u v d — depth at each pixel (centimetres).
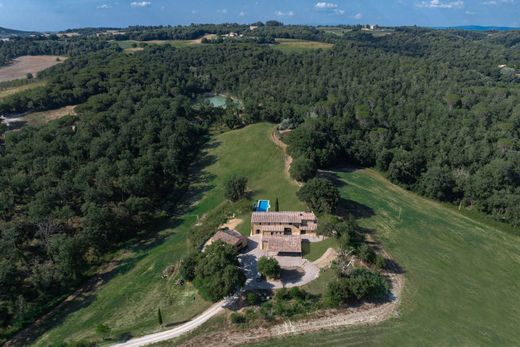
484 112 18838
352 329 7450
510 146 15550
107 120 17038
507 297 8800
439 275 9344
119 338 7388
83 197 11788
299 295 8050
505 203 12512
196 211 12812
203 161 16688
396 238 10875
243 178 12675
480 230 11919
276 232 10288
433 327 7612
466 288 8969
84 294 9112
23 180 11825
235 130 19738
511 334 7612
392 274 9206
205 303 8181
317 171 15088
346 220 11188
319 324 7531
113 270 9994
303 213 10519
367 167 16400
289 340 7175
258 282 8606
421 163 15250
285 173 14112
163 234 11594
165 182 14425
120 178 12538
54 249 9388
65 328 7975
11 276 8469
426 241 10894
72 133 16050
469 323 7819
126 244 11169
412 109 19850
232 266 7981
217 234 9956
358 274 8431
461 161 15288
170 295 8706
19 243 10012
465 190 13588
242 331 7388
